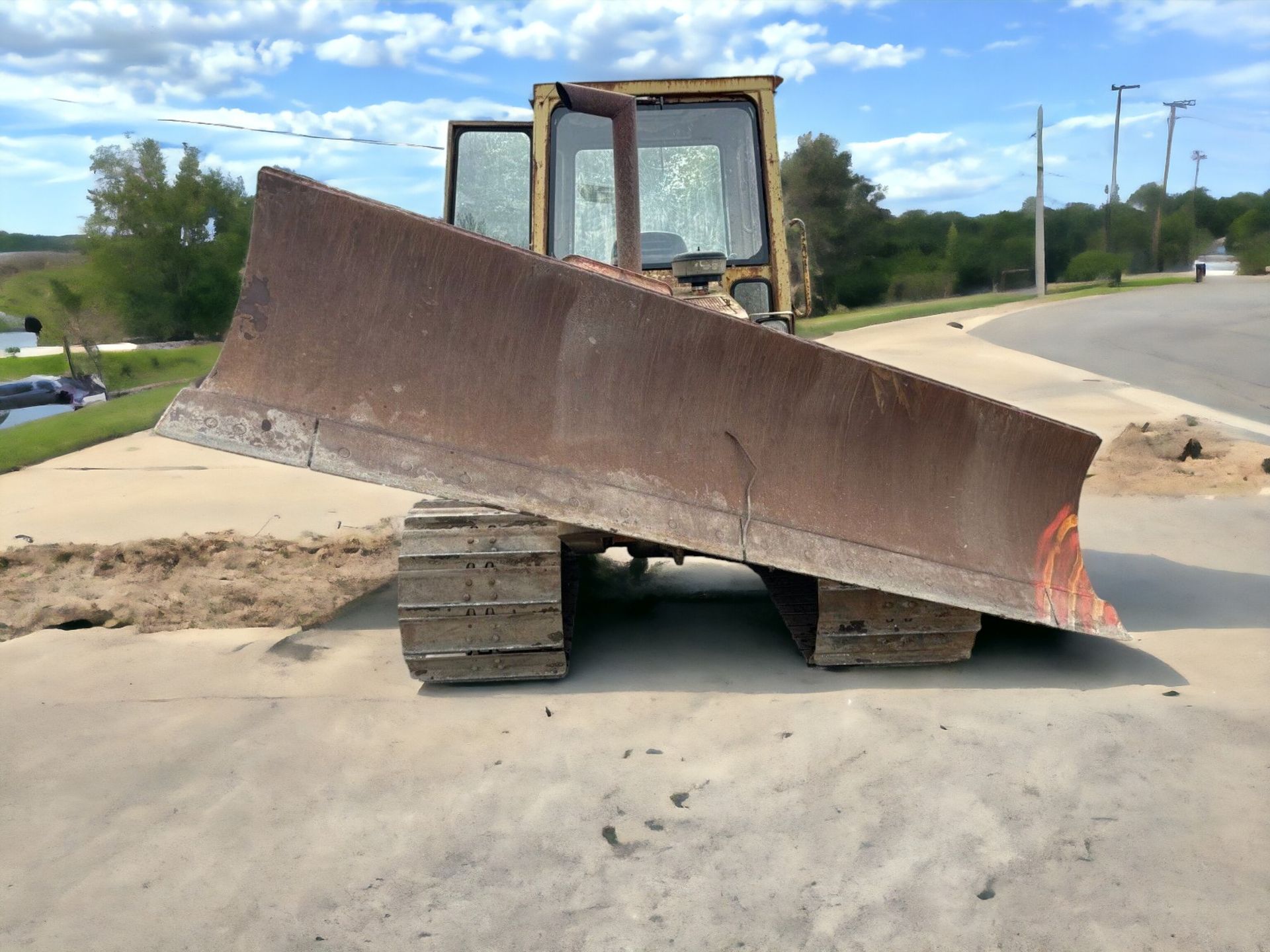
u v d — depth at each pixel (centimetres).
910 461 422
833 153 6581
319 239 362
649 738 361
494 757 349
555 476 379
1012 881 270
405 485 361
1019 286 6725
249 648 470
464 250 370
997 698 391
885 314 4306
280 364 361
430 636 409
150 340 4038
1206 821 296
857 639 426
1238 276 7112
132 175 4069
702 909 262
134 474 943
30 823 309
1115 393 1394
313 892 272
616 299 384
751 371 399
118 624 509
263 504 796
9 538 689
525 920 259
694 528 389
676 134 596
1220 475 799
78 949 250
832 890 269
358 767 343
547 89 588
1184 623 482
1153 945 243
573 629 476
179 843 297
